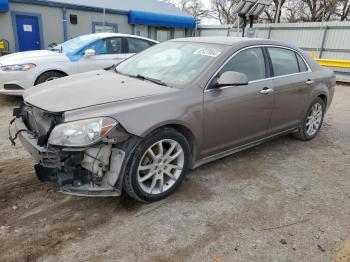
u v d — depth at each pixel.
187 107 3.17
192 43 4.04
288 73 4.45
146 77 3.62
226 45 3.78
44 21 14.33
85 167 2.78
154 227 2.82
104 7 15.88
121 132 2.76
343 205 3.32
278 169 4.10
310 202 3.35
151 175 3.07
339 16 28.77
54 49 7.96
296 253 2.59
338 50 14.38
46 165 2.70
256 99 3.86
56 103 2.86
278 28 16.61
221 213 3.07
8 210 2.97
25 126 3.23
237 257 2.52
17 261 2.38
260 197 3.40
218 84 3.39
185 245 2.62
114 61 7.58
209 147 3.56
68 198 3.20
